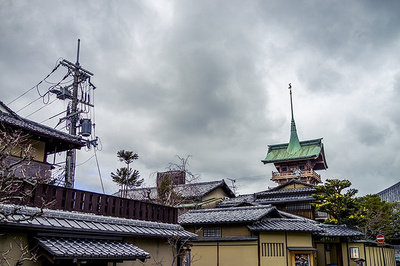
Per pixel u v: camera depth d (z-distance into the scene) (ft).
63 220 43.24
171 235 57.26
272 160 247.50
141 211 57.11
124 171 87.86
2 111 58.39
